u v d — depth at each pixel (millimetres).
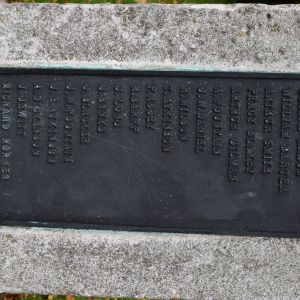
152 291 1501
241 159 1454
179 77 1451
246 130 1450
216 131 1453
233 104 1449
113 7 1482
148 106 1457
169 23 1479
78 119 1466
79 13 1487
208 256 1484
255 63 1472
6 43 1495
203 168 1459
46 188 1478
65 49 1489
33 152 1475
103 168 1470
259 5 1470
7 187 1482
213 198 1462
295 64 1468
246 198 1458
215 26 1475
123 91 1458
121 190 1471
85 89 1461
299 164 1450
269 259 1479
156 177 1465
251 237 1475
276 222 1459
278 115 1447
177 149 1460
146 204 1470
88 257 1498
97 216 1477
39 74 1466
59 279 1510
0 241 1503
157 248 1488
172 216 1468
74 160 1472
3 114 1476
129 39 1483
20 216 1484
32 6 1492
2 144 1478
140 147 1463
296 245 1475
